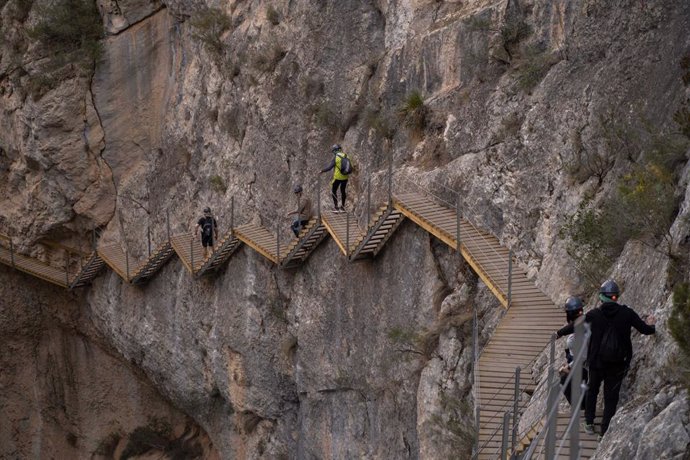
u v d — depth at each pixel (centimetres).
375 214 2652
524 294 2069
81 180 4319
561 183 2205
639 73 2092
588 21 2345
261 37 3525
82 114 4284
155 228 4097
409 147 2819
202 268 3428
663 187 1617
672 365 1214
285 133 3344
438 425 2244
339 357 2916
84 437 4578
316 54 3294
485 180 2441
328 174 3127
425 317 2491
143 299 4000
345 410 2906
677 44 1992
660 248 1530
